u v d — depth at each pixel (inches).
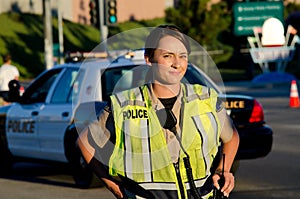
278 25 2185.0
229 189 249.3
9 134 719.7
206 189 248.5
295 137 906.7
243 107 625.3
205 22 2706.7
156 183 244.7
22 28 3469.5
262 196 572.1
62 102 660.7
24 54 3228.3
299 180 634.2
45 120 666.2
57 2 3371.1
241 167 706.8
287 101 1445.6
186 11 2719.0
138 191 245.9
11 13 3577.8
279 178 645.3
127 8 3779.5
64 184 668.7
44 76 698.2
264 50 2185.0
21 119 700.7
